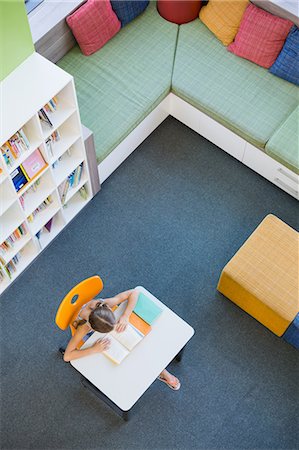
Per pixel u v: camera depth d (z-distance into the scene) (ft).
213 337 13.74
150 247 14.74
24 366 13.39
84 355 11.37
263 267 12.94
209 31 15.64
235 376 13.34
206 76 15.05
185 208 15.21
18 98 11.48
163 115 16.01
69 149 13.69
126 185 15.47
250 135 14.38
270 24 14.40
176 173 15.64
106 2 14.69
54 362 13.44
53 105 12.28
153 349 11.55
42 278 14.34
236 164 15.76
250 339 13.73
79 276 14.39
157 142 16.01
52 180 13.23
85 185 14.79
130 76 15.02
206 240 14.83
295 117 14.37
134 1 15.15
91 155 13.91
